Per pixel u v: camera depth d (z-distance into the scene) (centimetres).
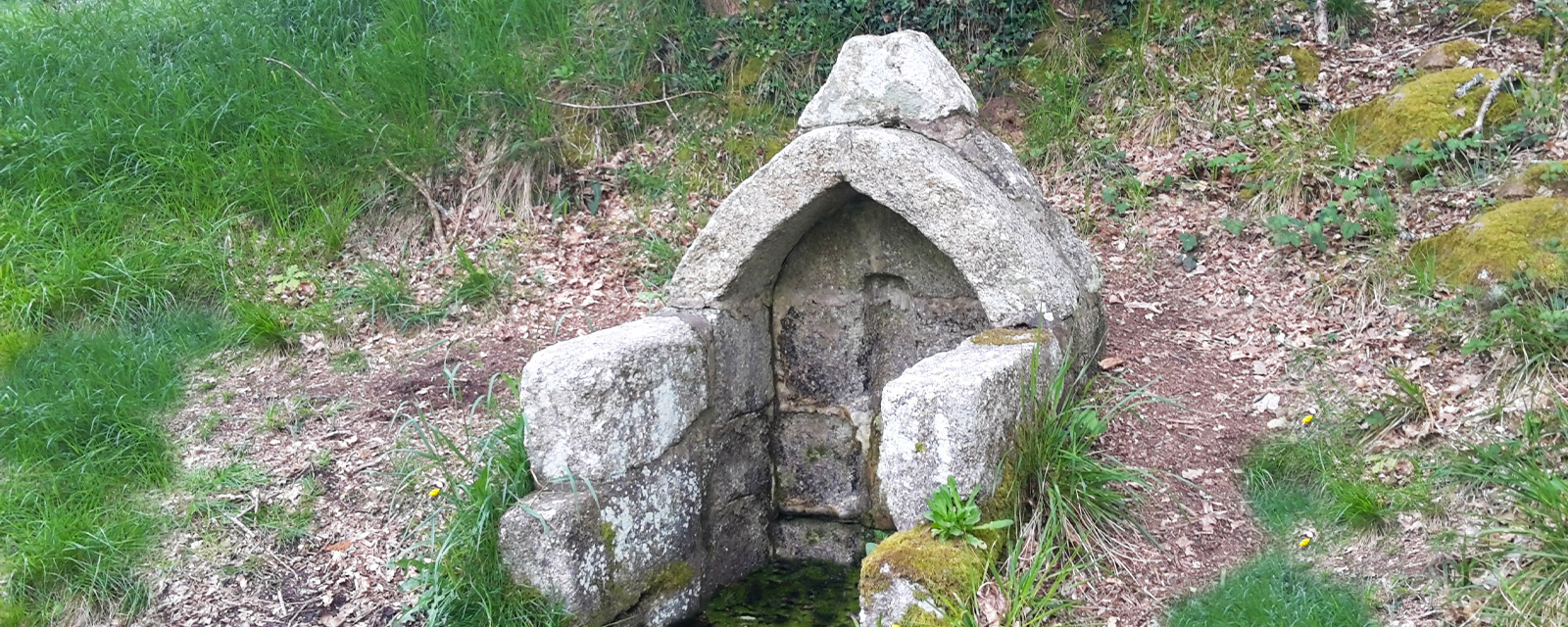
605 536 313
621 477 317
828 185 326
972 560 281
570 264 552
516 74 627
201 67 638
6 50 670
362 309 514
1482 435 347
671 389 329
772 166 330
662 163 616
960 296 353
